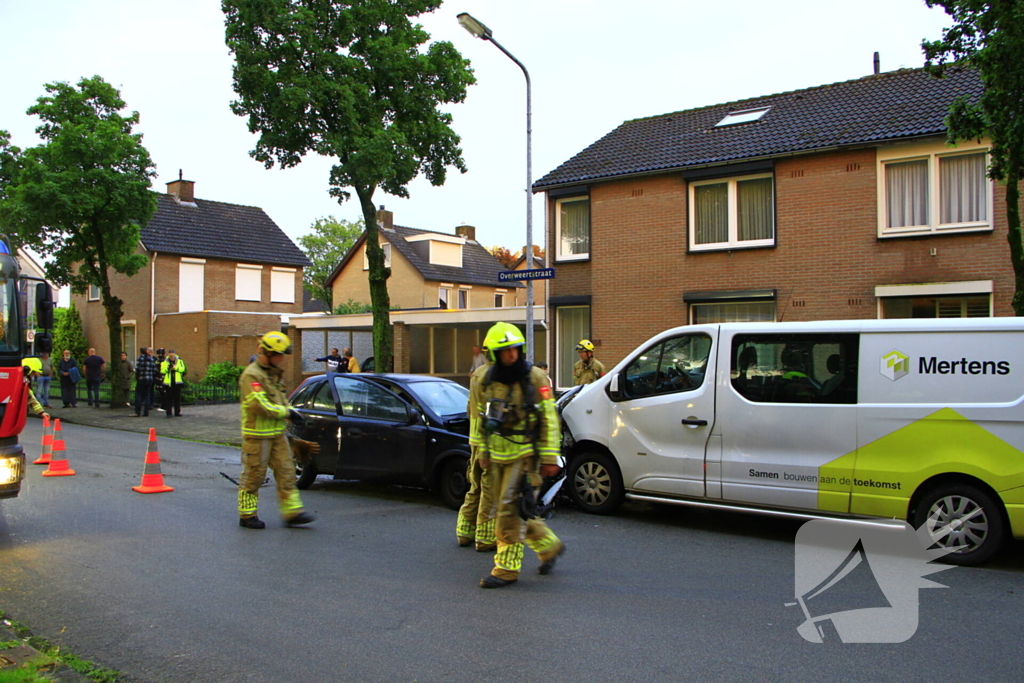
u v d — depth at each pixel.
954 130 9.12
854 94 16.16
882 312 13.79
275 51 13.77
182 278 31.19
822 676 3.92
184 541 6.64
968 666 4.05
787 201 14.60
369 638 4.41
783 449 6.87
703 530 7.33
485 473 6.12
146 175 21.28
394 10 14.46
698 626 4.64
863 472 6.50
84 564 5.90
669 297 15.82
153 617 4.75
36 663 3.97
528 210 13.31
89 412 20.78
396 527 7.25
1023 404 5.97
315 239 50.38
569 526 7.50
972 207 13.04
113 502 8.31
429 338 28.75
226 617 4.75
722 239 15.41
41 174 19.33
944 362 6.30
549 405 5.47
